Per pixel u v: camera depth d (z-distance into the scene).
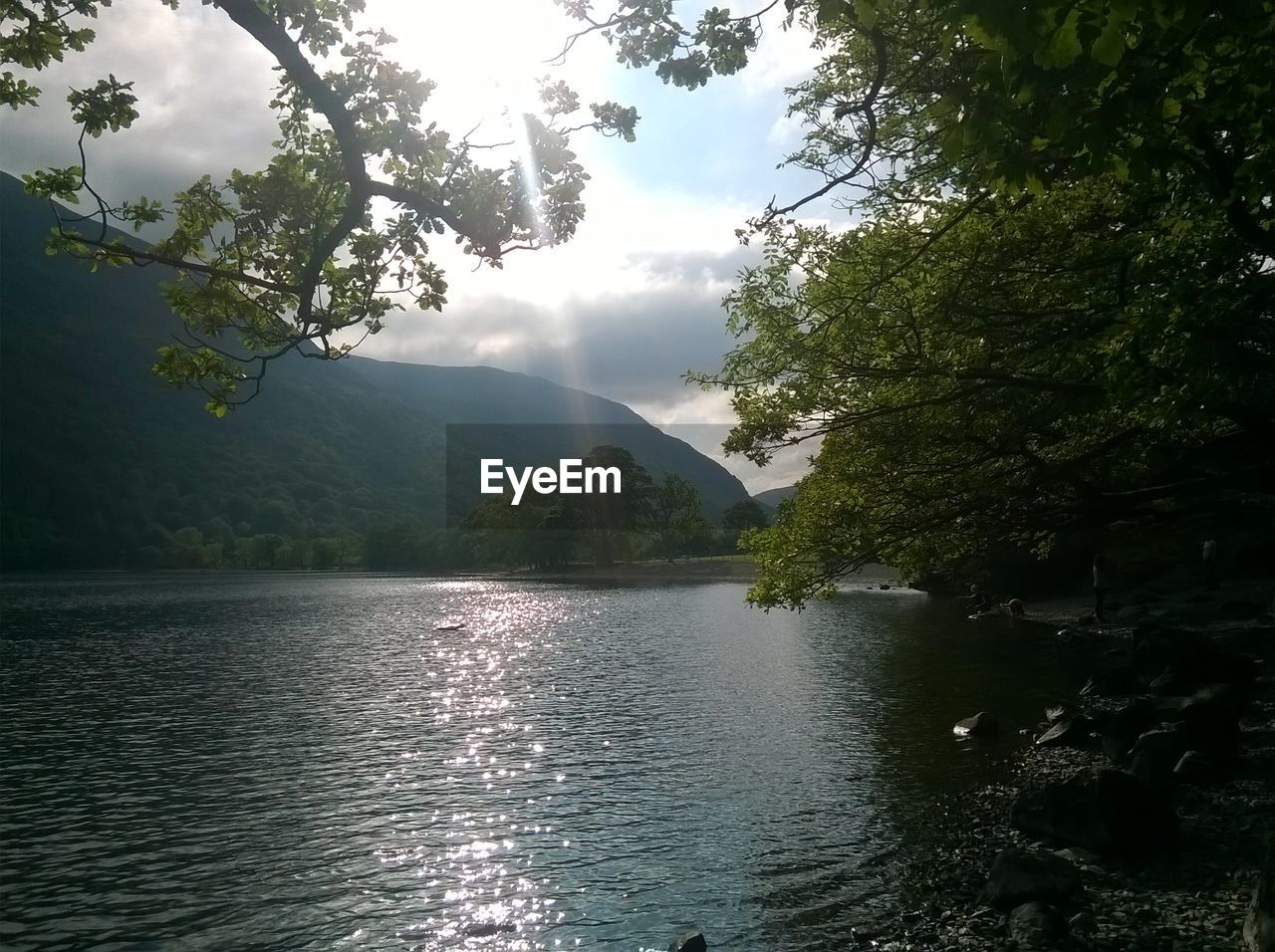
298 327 12.52
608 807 19.59
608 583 156.25
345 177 11.34
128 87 11.47
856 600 82.94
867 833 16.62
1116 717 20.28
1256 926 9.98
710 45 10.63
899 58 14.04
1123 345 12.06
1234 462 16.27
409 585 161.12
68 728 30.92
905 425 17.19
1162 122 7.41
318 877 15.80
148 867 16.56
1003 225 14.81
